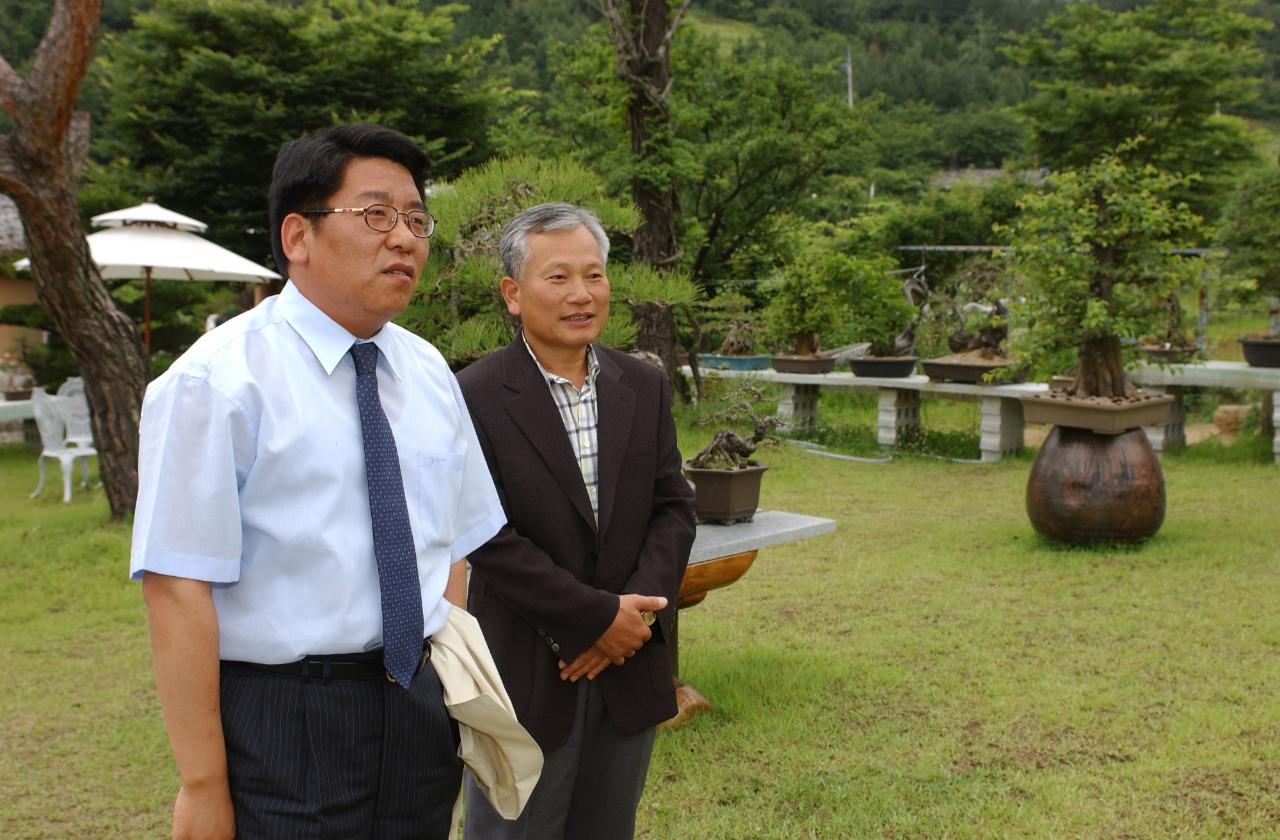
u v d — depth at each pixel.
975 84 54.75
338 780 1.53
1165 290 6.06
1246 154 22.02
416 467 1.66
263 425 1.49
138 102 14.89
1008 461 9.77
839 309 11.22
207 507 1.44
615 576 2.35
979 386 9.82
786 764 3.44
